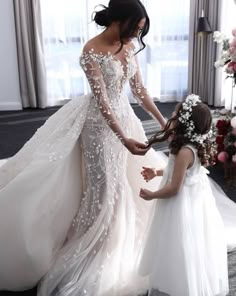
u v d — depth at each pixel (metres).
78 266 2.17
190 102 1.89
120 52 2.16
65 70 6.06
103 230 2.22
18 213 2.10
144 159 2.44
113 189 2.25
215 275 2.01
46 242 2.17
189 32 5.93
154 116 2.45
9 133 4.99
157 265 1.95
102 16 2.08
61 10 5.74
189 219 1.90
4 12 5.60
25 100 6.08
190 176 1.91
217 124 3.58
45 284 2.14
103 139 2.21
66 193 2.25
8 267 2.12
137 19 1.97
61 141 2.21
